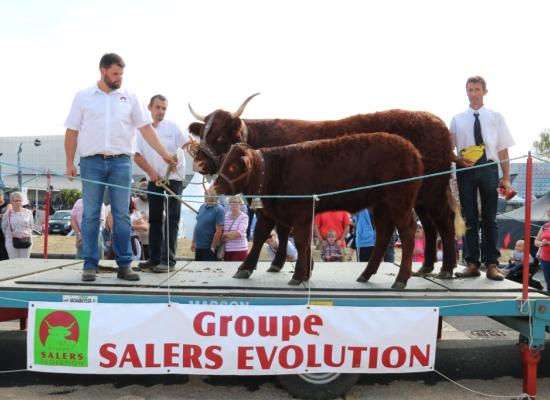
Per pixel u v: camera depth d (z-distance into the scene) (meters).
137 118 4.51
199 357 3.68
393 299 3.86
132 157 4.77
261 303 3.78
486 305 3.87
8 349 5.24
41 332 3.69
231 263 5.64
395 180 4.29
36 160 32.50
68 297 3.79
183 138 5.38
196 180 12.29
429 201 4.86
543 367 4.83
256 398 3.98
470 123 5.13
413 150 4.37
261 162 4.25
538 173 12.98
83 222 4.34
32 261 5.62
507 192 5.04
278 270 4.95
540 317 3.86
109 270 4.86
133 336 3.66
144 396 4.00
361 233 7.81
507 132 5.10
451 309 3.87
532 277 7.17
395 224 4.33
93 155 4.33
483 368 4.87
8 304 3.83
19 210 7.71
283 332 3.69
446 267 4.83
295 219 4.24
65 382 4.32
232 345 3.67
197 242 6.92
